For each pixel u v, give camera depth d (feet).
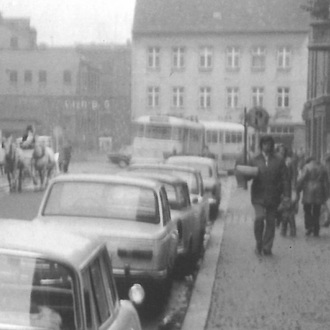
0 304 18.69
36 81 334.03
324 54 153.99
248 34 299.58
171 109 302.86
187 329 35.88
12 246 19.10
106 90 357.20
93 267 20.11
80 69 335.26
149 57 303.27
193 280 50.44
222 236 73.15
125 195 43.21
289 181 59.47
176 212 51.57
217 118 301.02
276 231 76.33
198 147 204.13
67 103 333.01
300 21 298.56
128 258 39.32
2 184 132.98
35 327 18.33
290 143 298.35
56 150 207.21
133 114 303.48
